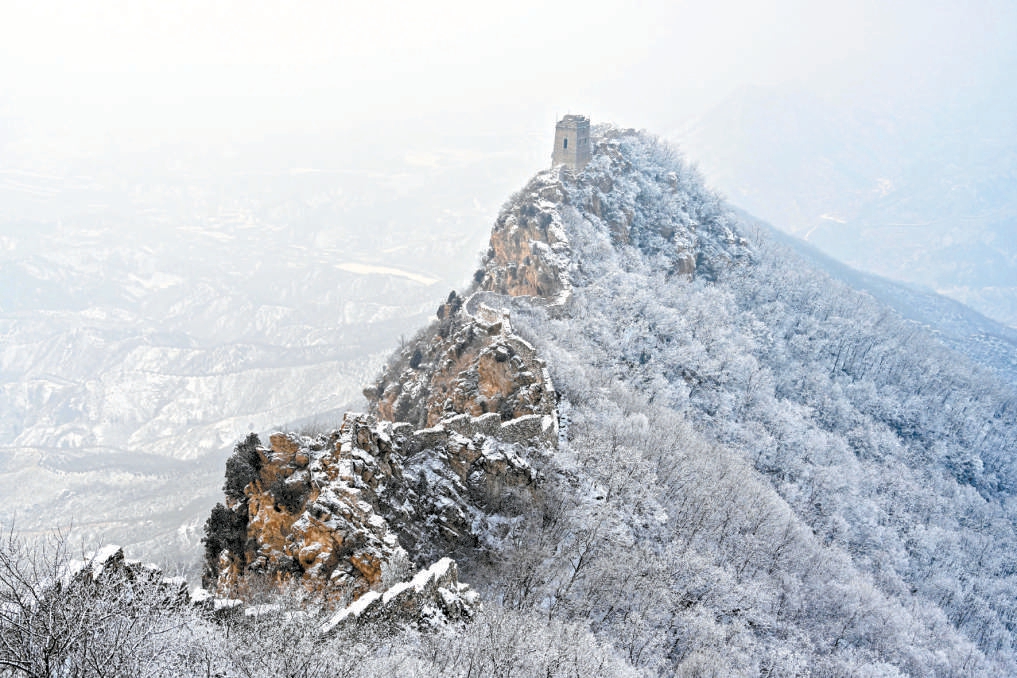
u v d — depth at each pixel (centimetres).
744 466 15075
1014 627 16325
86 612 3875
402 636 5697
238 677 4178
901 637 11688
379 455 8538
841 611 11519
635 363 17900
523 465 9669
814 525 15862
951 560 17562
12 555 3972
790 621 10700
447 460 9512
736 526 12069
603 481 10775
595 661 6538
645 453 12338
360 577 6875
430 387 13638
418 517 8550
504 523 9169
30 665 3544
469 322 14388
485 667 5734
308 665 4472
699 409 18412
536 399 11719
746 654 9000
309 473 7756
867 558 15625
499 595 8006
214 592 6831
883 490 19288
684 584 9644
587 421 12500
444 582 6625
